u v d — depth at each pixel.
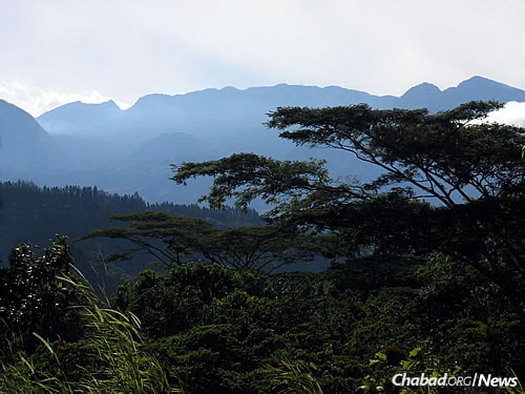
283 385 7.29
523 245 15.88
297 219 17.89
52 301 9.45
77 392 4.80
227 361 10.32
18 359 5.28
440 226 15.87
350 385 8.38
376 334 12.47
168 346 10.37
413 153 16.81
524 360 10.04
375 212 16.42
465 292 14.85
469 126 17.67
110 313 4.57
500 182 16.41
